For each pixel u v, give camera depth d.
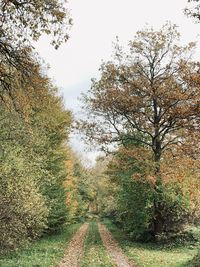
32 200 18.33
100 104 30.95
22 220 17.27
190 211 29.69
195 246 27.27
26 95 12.30
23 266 17.77
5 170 17.28
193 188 27.34
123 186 32.50
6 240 16.25
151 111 30.28
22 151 19.73
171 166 28.28
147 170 28.84
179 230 30.52
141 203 30.89
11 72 11.57
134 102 29.72
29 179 18.95
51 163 32.25
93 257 22.91
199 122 27.31
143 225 30.72
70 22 10.49
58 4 10.23
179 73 28.05
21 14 10.18
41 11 10.20
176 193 29.28
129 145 32.81
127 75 30.69
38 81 11.84
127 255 23.42
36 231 21.41
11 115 17.53
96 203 100.38
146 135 32.47
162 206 30.52
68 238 37.09
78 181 78.88
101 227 57.31
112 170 36.44
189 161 27.38
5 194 16.59
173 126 28.97
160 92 28.50
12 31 10.43
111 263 20.06
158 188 29.06
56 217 36.72
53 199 33.12
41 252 24.09
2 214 16.22
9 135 18.94
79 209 73.31
